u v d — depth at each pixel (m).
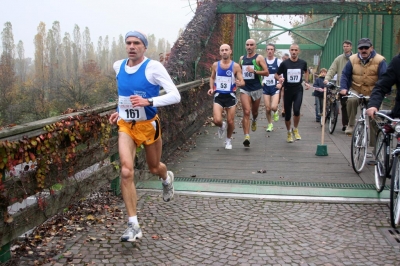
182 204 5.36
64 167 4.35
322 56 33.78
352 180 6.41
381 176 5.46
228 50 7.88
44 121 3.91
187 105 9.14
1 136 3.32
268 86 10.30
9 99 17.78
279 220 4.87
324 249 4.14
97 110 4.84
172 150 8.08
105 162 5.53
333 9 13.80
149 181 6.20
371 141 6.96
